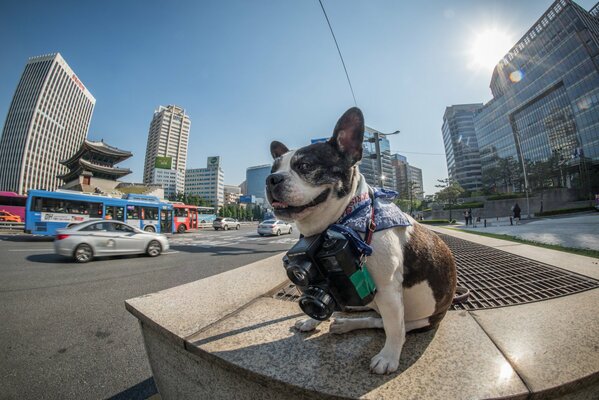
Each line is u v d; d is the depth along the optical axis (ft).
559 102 165.48
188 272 21.80
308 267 4.13
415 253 4.62
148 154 374.63
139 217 55.47
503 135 212.84
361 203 4.86
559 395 3.57
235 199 422.00
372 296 4.19
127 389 7.18
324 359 4.37
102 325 11.21
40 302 14.11
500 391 3.46
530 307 6.52
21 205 60.64
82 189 130.00
